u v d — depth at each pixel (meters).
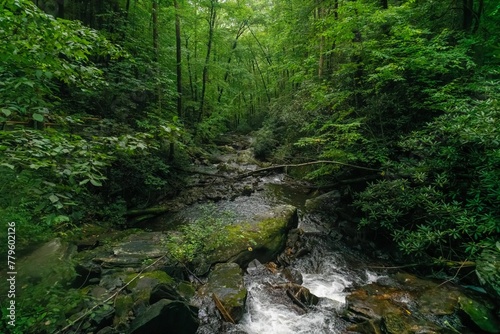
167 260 5.24
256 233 6.54
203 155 15.09
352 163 8.25
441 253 5.42
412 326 4.00
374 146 7.51
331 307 4.77
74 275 4.00
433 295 4.74
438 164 5.68
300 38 11.60
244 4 19.05
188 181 11.30
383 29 7.92
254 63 29.95
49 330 3.11
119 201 7.80
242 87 25.36
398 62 6.73
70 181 2.33
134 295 4.05
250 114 31.03
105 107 9.09
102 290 4.16
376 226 6.61
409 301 4.68
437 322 4.13
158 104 10.80
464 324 4.11
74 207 5.33
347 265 6.30
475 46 7.23
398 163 6.78
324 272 6.04
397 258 6.23
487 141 4.69
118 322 3.61
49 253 4.11
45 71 2.51
